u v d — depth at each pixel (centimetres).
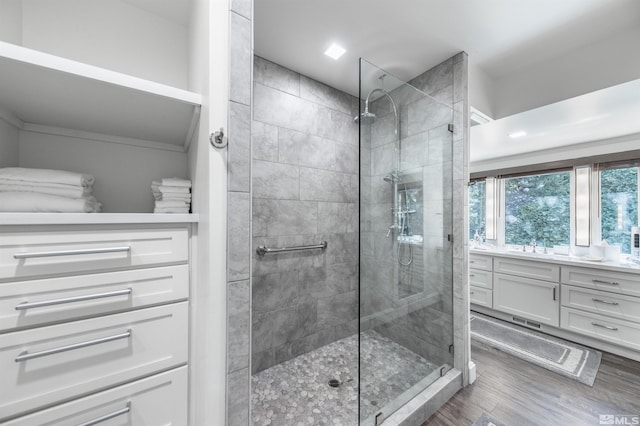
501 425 138
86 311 67
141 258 75
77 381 64
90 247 68
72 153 96
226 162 74
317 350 209
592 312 227
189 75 111
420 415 139
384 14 140
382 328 149
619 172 262
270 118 185
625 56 150
